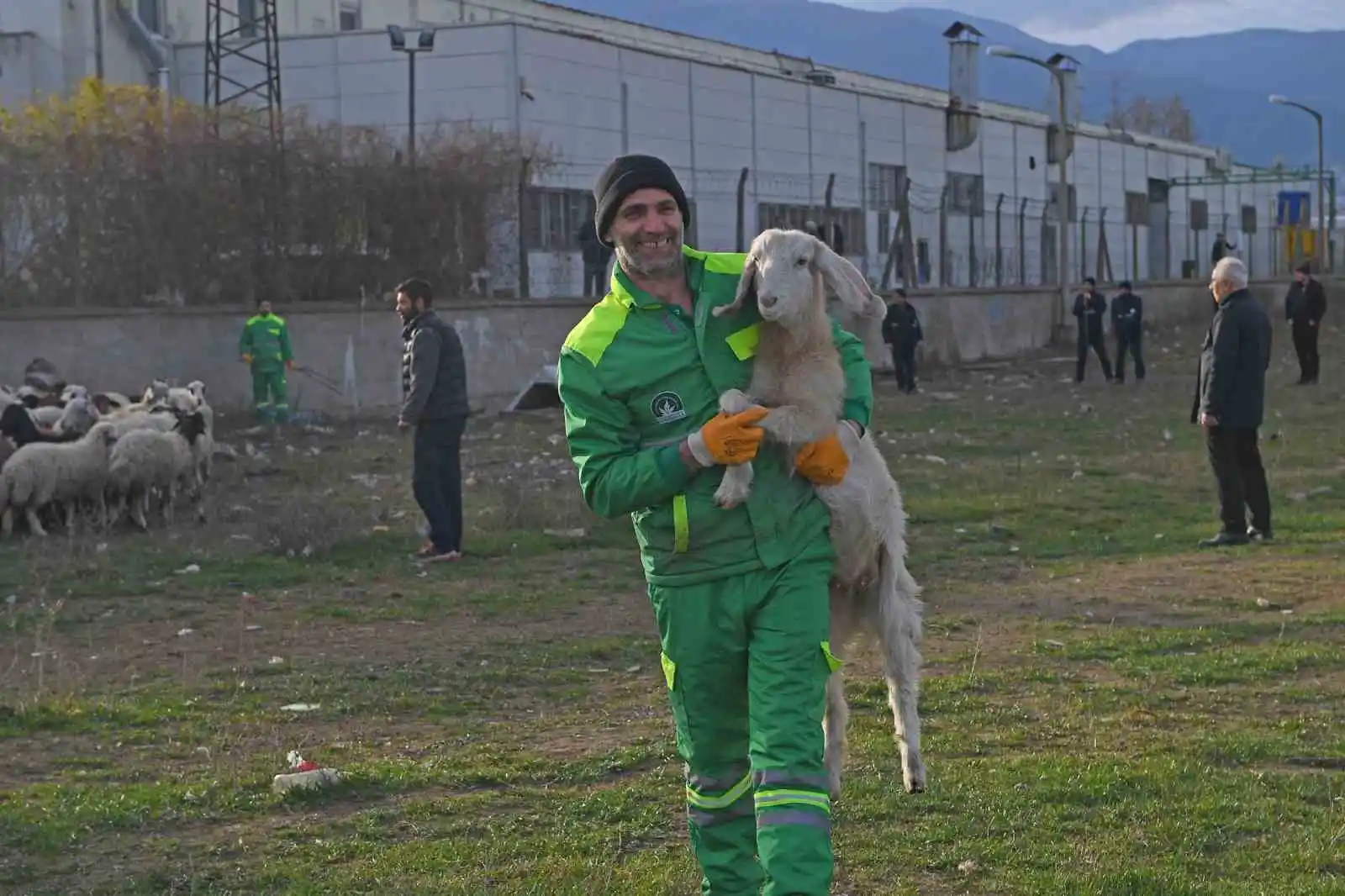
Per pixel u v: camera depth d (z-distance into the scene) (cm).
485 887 550
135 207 2406
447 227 2764
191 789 662
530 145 3152
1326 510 1457
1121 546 1295
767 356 472
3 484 1354
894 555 517
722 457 438
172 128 2486
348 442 2142
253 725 780
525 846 592
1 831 612
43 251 2342
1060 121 4153
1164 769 660
